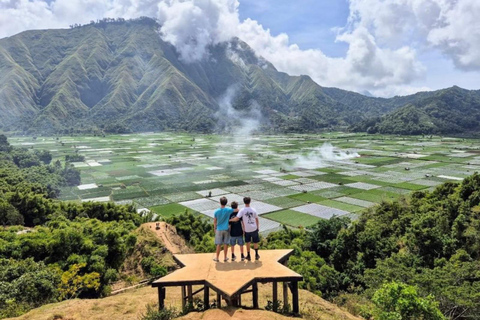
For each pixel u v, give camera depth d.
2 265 26.38
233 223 13.51
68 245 35.47
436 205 49.84
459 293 20.23
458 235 36.41
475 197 43.75
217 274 12.28
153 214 79.38
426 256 34.59
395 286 15.56
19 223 57.50
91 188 107.69
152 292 19.86
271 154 188.88
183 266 13.59
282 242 47.84
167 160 166.88
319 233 50.81
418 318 14.81
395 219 52.19
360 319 17.42
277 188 106.31
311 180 117.81
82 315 14.45
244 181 117.62
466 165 141.88
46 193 79.38
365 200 90.44
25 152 139.88
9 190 69.19
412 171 131.00
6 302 18.67
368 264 40.50
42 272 24.23
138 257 42.00
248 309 11.87
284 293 13.41
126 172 135.38
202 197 95.94
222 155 185.62
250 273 12.29
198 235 57.72
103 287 31.38
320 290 34.34
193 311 12.75
